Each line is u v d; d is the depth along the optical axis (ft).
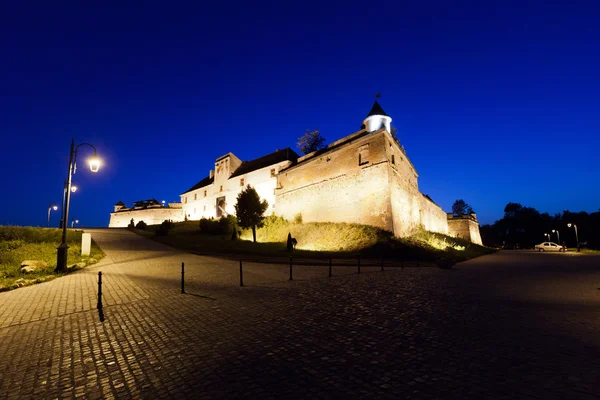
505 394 10.66
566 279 38.75
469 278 39.55
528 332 17.40
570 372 12.26
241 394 11.17
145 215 208.13
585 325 18.61
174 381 12.42
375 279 38.01
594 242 209.05
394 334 17.40
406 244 76.28
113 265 50.03
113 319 21.27
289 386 11.66
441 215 166.30
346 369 13.02
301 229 102.83
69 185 43.21
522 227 255.91
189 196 203.10
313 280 36.96
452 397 10.56
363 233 82.94
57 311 23.41
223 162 174.60
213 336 17.61
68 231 91.35
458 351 14.74
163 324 20.01
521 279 38.86
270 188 138.21
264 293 29.19
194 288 31.76
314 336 17.28
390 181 87.30
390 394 10.87
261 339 16.94
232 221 129.80
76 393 11.71
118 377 12.94
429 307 23.61
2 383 12.57
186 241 94.22
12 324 20.36
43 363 14.48
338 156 103.09
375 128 109.60
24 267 39.75
